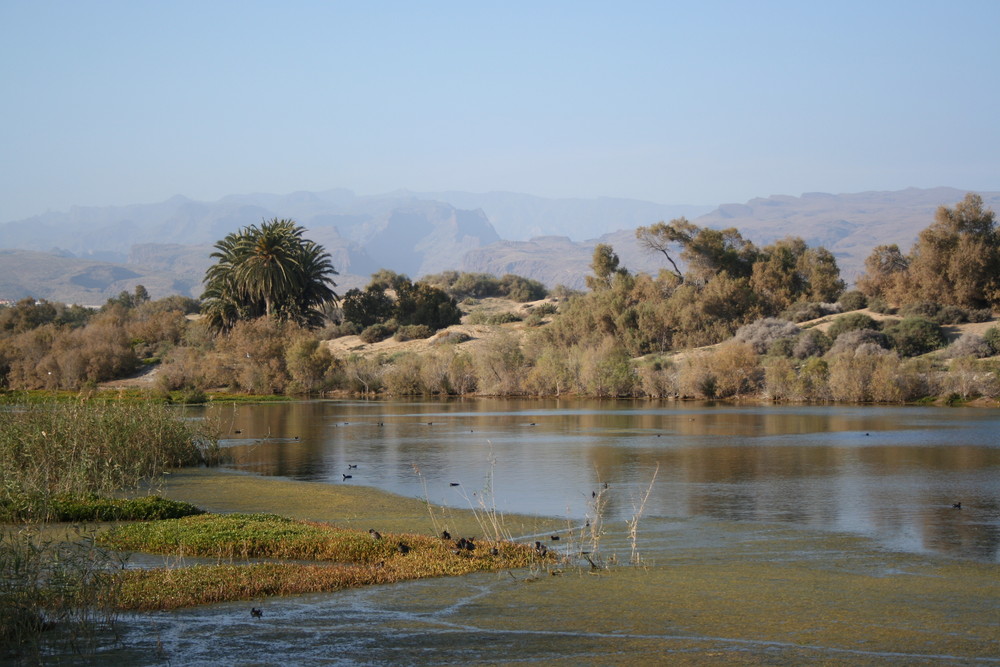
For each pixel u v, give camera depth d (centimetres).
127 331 9462
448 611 1242
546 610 1241
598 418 4822
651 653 1052
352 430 4244
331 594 1346
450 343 8950
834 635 1114
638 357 7900
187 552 1620
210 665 1027
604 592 1334
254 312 9206
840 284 8944
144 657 1056
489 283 14950
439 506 2144
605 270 10294
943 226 7731
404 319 10500
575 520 1931
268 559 1592
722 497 2197
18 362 8344
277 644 1104
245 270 8875
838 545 1656
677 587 1359
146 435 2847
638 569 1484
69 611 1190
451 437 3841
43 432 2436
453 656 1052
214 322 9094
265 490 2411
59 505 1948
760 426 4175
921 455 2989
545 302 12825
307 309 9625
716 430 3997
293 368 7675
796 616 1197
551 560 1534
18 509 1917
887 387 5772
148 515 1961
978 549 1616
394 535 1700
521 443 3519
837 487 2338
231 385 7856
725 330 7919
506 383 7381
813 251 9231
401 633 1144
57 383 7794
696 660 1025
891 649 1058
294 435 4019
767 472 2630
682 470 2686
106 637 1137
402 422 4706
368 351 9344
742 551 1612
